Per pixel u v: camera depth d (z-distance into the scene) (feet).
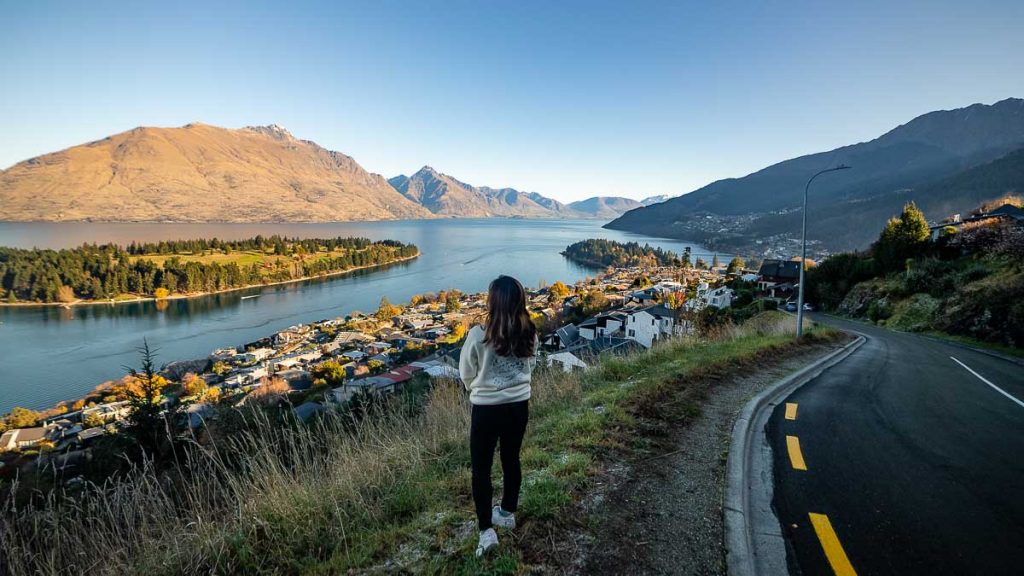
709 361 28.43
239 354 170.40
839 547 9.59
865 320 98.37
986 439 17.29
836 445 15.90
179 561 9.81
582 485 11.93
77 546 10.82
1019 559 9.33
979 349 53.06
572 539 9.58
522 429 9.56
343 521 11.10
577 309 194.49
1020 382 31.27
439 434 16.96
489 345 9.02
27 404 129.18
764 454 14.74
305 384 130.21
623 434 15.62
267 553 10.17
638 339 111.65
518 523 10.12
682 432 16.17
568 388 22.52
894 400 23.50
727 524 10.18
